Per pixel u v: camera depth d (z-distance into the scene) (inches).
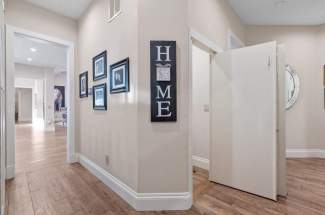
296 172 122.4
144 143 78.2
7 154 110.2
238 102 97.7
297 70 158.1
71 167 130.5
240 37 146.4
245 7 130.0
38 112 377.1
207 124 129.0
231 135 100.3
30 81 404.5
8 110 110.5
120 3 90.6
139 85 78.2
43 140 229.1
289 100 157.3
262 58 90.2
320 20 149.3
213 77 107.2
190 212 77.1
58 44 135.2
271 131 87.8
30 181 107.2
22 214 76.2
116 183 93.4
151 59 78.1
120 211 78.0
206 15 96.9
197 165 133.9
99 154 112.4
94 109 117.6
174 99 78.4
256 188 92.0
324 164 138.3
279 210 79.1
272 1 122.8
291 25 158.1
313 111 157.0
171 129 78.8
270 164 88.0
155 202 78.1
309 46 157.8
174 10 78.9
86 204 83.4
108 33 101.9
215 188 99.7
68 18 138.9
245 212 77.6
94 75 116.7
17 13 115.0
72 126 140.4
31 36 120.8
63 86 457.7
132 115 81.7
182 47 79.0
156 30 78.4
